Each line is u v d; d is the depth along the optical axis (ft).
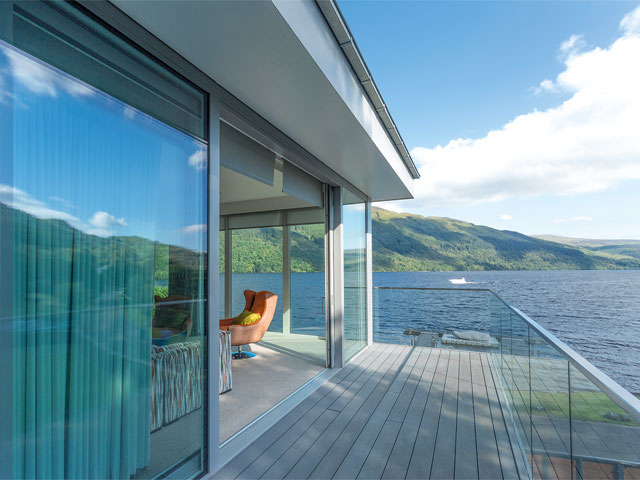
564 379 4.64
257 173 9.87
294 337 20.72
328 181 14.15
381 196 19.19
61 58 4.61
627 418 2.80
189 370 6.66
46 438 4.38
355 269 17.02
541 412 5.93
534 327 6.36
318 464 7.48
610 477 3.20
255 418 9.64
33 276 4.27
